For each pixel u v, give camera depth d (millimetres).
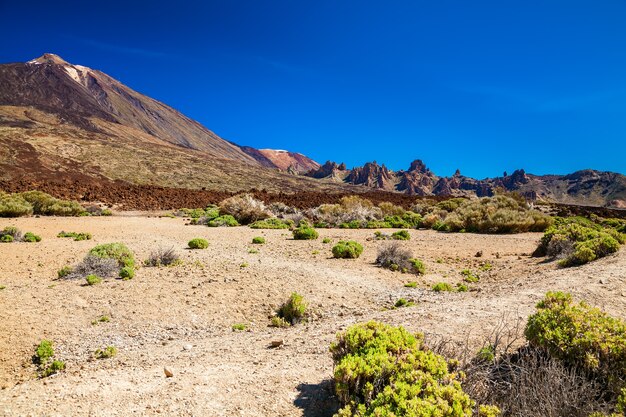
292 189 76750
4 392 5113
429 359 3924
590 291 7961
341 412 3467
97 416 4109
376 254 15070
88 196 33906
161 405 4285
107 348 6555
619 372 3887
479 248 17203
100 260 10859
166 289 9508
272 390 4570
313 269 12148
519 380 3816
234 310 8734
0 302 8109
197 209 31641
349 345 4535
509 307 7258
